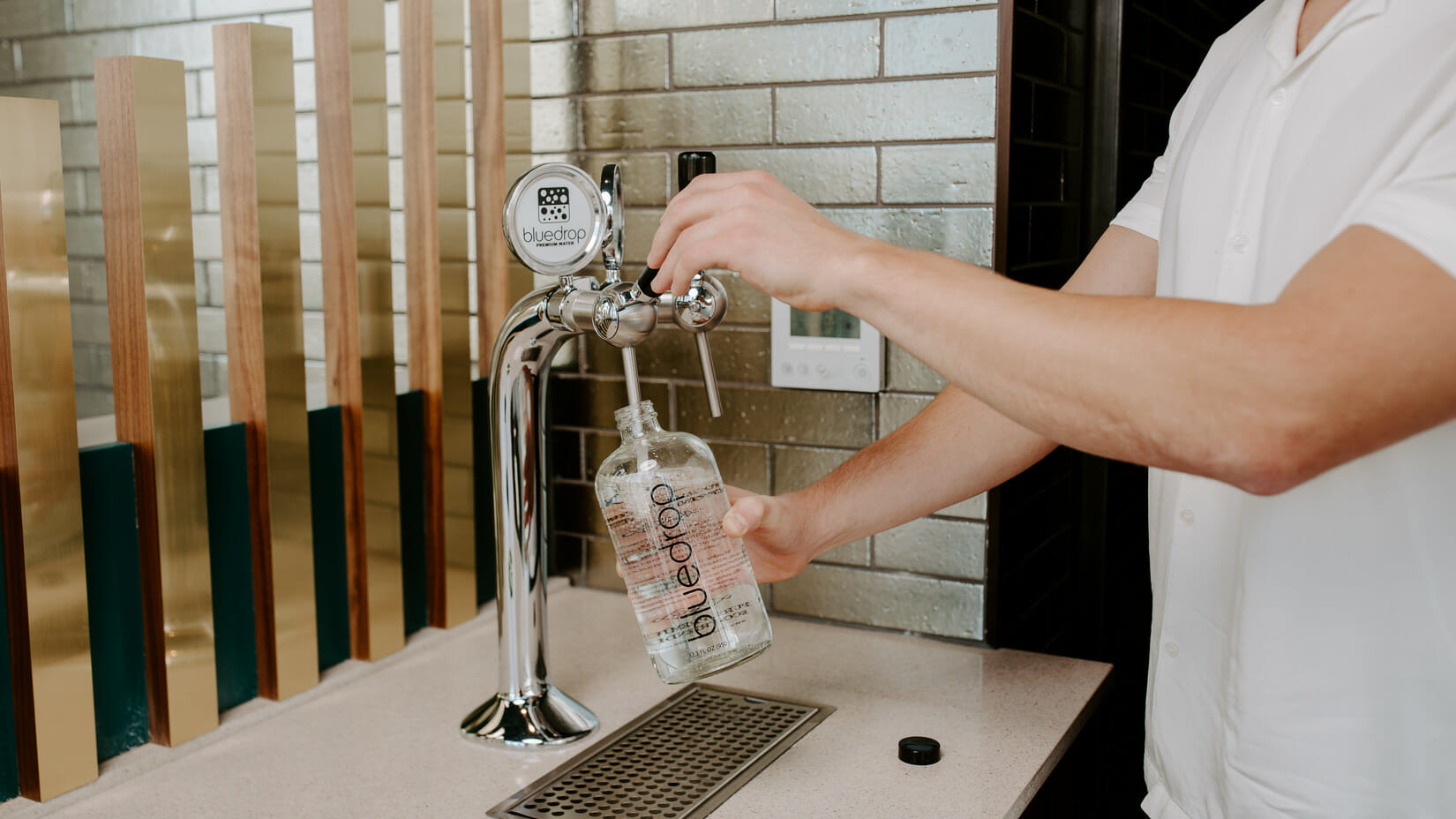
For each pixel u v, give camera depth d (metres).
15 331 0.95
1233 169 0.88
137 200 1.05
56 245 0.98
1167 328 0.62
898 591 1.49
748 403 1.54
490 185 1.50
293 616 1.24
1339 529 0.79
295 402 1.23
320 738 1.17
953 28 1.37
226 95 1.17
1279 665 0.82
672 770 1.08
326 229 1.30
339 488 1.33
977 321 0.67
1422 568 0.77
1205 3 2.21
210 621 1.15
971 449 1.08
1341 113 0.77
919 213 1.41
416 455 1.44
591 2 1.57
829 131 1.45
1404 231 0.58
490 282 1.52
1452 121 0.62
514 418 1.13
